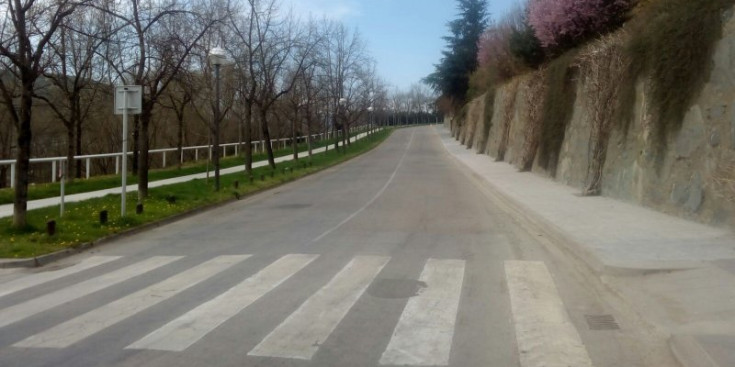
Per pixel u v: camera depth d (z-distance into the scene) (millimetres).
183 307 8109
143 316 7734
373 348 6383
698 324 6789
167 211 17750
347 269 10242
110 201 19469
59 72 27703
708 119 12938
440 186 26750
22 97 14102
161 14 19484
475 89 65875
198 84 27016
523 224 15281
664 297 7980
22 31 13875
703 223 13016
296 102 45844
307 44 42344
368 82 82188
